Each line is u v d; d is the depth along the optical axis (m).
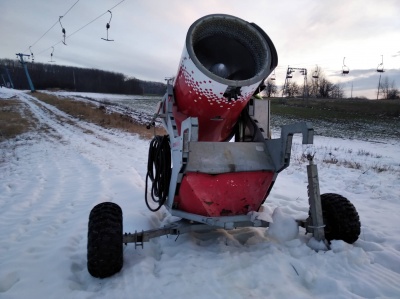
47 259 3.57
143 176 8.27
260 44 3.65
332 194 3.72
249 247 3.59
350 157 13.98
